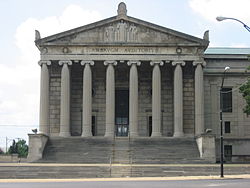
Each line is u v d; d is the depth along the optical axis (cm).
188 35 7462
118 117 8156
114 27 7538
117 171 5319
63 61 7469
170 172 5294
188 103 7788
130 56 7488
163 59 7488
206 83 8244
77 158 6475
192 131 7700
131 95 7425
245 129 8188
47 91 7475
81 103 8038
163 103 8012
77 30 7494
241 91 6575
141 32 7538
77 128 7975
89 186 3628
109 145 6912
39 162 6397
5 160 8131
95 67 7912
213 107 8194
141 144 6950
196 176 5072
